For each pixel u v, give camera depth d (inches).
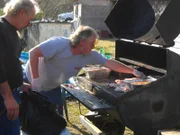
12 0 100.3
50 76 133.0
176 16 118.9
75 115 197.6
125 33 152.8
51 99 142.9
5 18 97.8
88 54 130.0
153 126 120.3
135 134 121.5
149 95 117.2
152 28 135.8
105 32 714.2
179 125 124.4
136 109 116.3
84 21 753.0
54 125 113.0
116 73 149.8
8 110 93.1
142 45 140.8
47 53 126.5
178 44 200.5
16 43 99.0
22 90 118.4
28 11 98.6
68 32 421.7
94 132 136.9
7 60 95.3
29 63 133.0
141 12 147.6
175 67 119.2
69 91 138.3
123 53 157.9
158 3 136.0
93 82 138.0
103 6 754.2
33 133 113.4
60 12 1028.5
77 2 830.5
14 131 103.2
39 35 433.4
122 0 145.8
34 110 113.7
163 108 120.3
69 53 128.0
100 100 123.6
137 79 130.6
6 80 92.9
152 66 137.5
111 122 154.7
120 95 116.0
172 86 119.9
